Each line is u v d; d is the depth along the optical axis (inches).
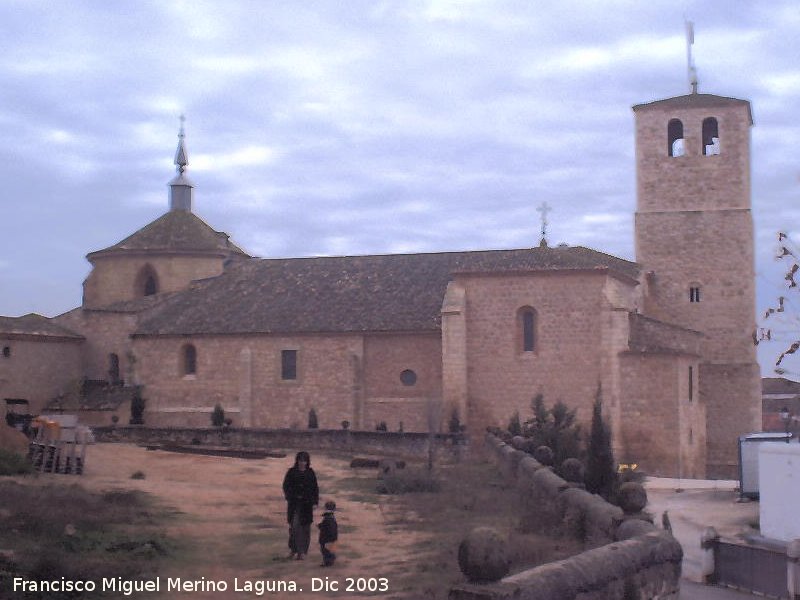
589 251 2326.5
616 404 1854.1
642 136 2429.9
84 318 2427.4
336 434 1843.0
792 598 845.8
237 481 1294.3
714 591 909.8
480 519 929.5
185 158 2891.2
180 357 2239.2
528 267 1945.1
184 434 1950.1
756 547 907.4
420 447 1724.9
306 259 2496.3
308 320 2171.5
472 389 1948.8
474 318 1963.6
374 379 2098.9
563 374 1903.3
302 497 727.1
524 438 1424.7
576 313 1908.2
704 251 2365.9
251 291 2359.7
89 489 1085.8
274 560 711.7
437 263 2348.7
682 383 1851.6
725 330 2336.4
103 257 2581.2
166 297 2399.1
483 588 413.1
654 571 557.9
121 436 1984.5
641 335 1967.3
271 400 2149.4
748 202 2369.6
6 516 775.7
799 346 733.9
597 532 695.7
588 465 934.4
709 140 2458.2
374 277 2327.8
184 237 2600.9
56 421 1449.3
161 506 988.6
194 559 708.0
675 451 1820.9
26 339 2285.9
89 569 621.0
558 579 452.1
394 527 888.9
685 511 1384.1
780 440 1455.5
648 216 2407.7
